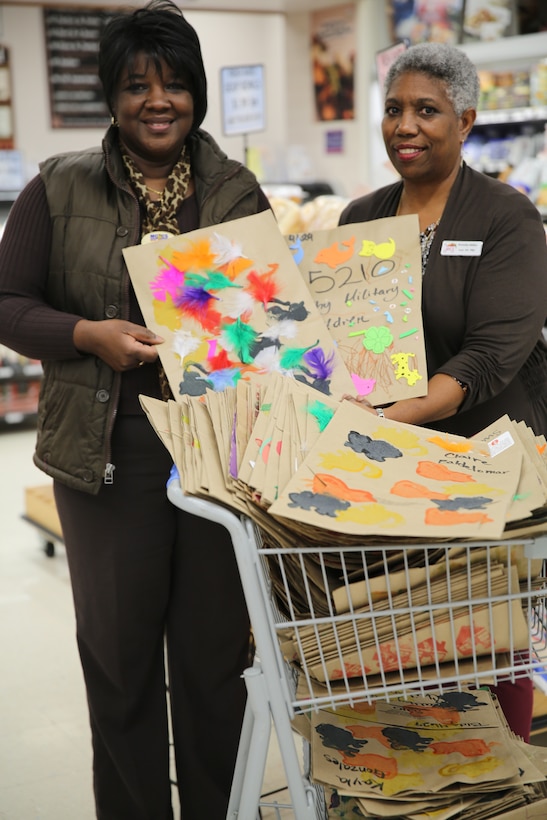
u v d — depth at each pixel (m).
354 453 1.40
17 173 7.17
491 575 1.31
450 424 1.95
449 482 1.35
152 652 2.04
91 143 8.73
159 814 2.08
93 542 1.95
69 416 1.89
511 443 1.45
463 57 1.87
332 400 1.53
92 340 1.76
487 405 1.95
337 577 1.42
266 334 1.75
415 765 1.50
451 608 1.30
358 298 1.82
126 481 1.92
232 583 2.02
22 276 1.89
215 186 1.93
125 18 1.79
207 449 1.38
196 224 1.95
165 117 1.83
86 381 1.86
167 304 1.76
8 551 4.54
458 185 1.93
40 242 1.89
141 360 1.74
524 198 1.90
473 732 1.59
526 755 1.57
